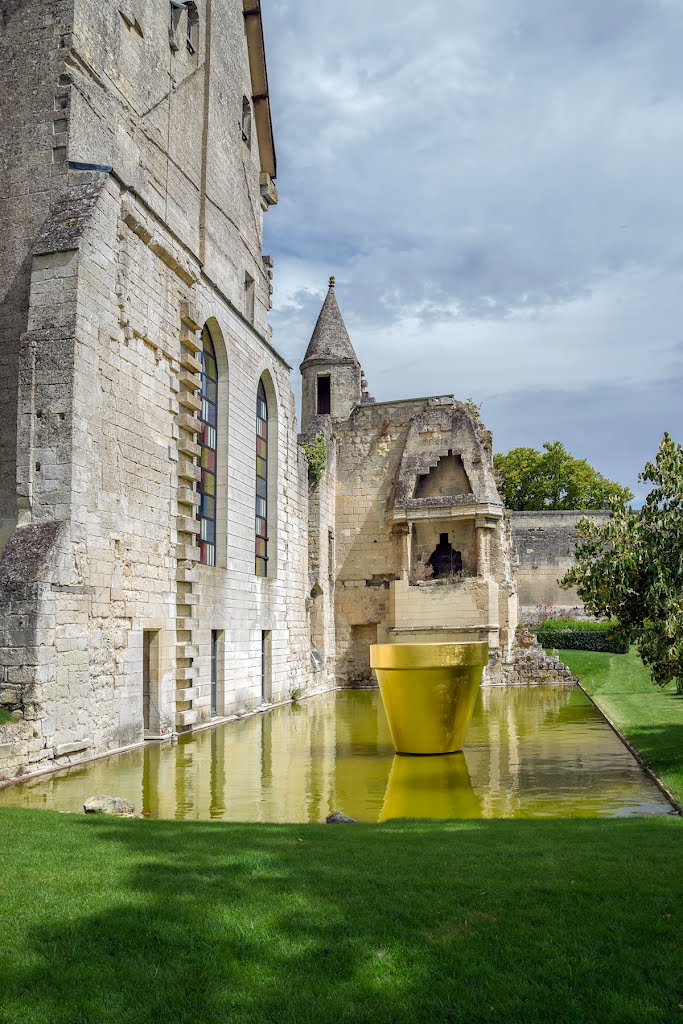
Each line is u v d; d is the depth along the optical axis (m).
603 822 9.52
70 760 15.33
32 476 15.79
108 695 16.89
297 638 32.19
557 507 65.88
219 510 24.53
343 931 5.53
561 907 5.93
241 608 25.52
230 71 28.09
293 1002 4.69
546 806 11.41
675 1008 4.62
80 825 9.02
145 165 21.50
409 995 4.77
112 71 20.02
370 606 37.94
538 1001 4.69
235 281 28.08
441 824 9.50
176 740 19.22
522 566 51.66
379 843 8.09
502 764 15.12
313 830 8.99
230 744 18.44
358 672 37.88
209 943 5.34
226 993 4.78
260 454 29.30
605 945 5.31
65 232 16.48
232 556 24.86
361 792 12.66
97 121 19.09
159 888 6.33
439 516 36.25
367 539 38.31
